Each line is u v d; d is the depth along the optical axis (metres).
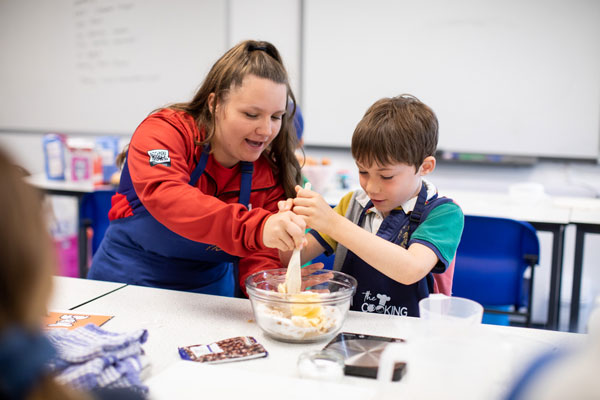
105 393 0.63
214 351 0.84
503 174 3.19
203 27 3.61
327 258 1.66
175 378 0.73
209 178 1.29
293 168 1.39
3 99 4.19
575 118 3.01
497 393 0.54
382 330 0.97
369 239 1.06
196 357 0.82
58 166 2.81
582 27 2.93
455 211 1.17
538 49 3.01
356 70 3.33
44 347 0.42
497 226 1.86
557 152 3.07
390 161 1.10
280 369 0.80
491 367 0.57
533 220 2.10
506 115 3.11
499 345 0.60
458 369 0.57
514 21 3.02
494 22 3.05
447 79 3.18
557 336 0.93
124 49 3.82
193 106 1.28
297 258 0.97
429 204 1.19
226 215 1.02
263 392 0.70
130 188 1.30
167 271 1.34
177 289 1.35
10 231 0.39
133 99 3.86
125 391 0.64
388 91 3.29
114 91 3.90
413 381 0.59
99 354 0.71
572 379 0.37
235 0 3.51
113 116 3.94
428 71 3.21
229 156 1.28
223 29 3.57
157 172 1.11
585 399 0.35
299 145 1.45
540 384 0.41
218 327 0.97
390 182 1.13
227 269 1.48
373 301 1.22
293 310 0.90
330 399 0.68
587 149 3.02
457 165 3.25
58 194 2.62
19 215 0.39
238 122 1.15
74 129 4.05
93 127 4.00
